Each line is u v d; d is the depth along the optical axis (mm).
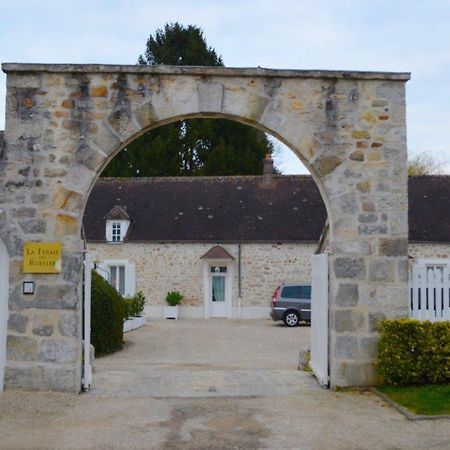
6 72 8195
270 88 8383
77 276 8102
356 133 8445
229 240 24781
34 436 6125
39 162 8188
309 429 6434
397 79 8484
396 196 8438
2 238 8109
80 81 8250
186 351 14352
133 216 25969
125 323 18953
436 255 23234
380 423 6660
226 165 33250
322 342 8680
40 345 8016
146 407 7359
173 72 8234
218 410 7227
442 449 5773
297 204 25875
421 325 8031
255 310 24688
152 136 34562
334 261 8336
